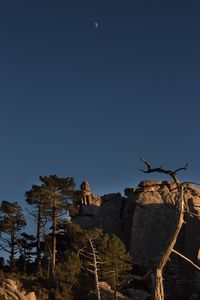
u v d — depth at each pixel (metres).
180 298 69.44
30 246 69.50
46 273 60.94
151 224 79.38
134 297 56.81
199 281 69.94
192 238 74.19
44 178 65.19
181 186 13.52
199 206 76.81
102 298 51.47
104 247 56.75
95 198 91.06
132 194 87.25
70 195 66.06
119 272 54.78
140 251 77.62
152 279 13.23
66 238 68.81
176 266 72.69
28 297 47.12
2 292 46.44
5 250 67.81
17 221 68.88
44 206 65.81
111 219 87.19
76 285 53.59
